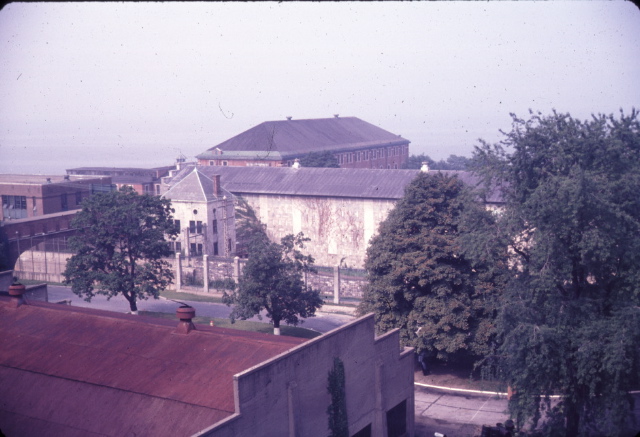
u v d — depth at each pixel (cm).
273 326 5153
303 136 13538
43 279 7388
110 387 2300
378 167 15462
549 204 2875
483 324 3909
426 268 3919
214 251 7794
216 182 7800
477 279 3975
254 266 4706
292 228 8606
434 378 4156
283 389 2205
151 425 2111
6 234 7775
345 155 14088
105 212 5272
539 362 2844
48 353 2583
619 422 2875
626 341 2722
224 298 4888
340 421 2458
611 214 2814
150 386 2269
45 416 2266
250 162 12431
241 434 2030
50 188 9406
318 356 2372
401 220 4219
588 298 2980
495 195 6700
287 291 4744
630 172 2903
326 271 7119
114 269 5309
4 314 2948
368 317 2656
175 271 6762
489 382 4034
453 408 3669
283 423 2212
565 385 2970
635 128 2989
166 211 5697
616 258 2973
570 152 3003
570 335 2952
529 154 3114
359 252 8162
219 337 2494
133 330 2648
